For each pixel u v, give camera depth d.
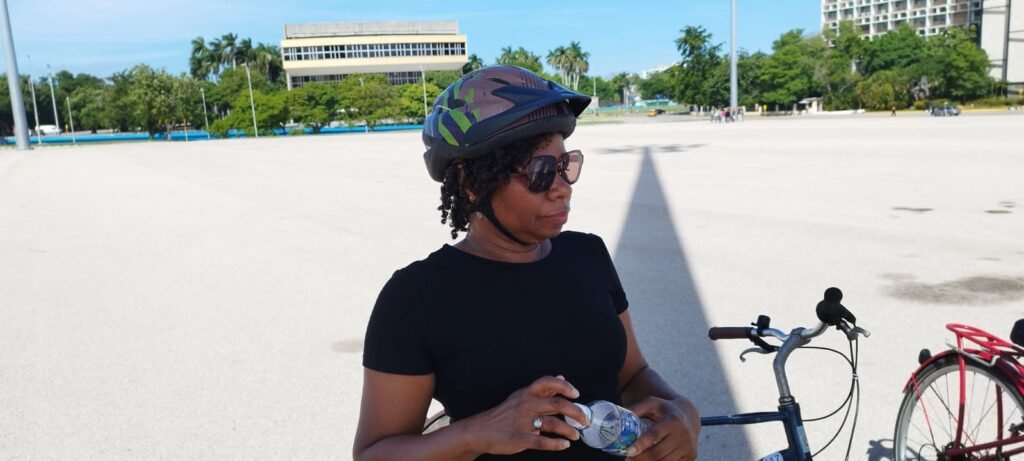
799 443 2.20
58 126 116.75
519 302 1.60
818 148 24.17
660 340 5.60
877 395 4.48
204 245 10.54
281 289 7.67
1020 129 31.16
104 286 8.10
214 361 5.49
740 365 5.04
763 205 12.12
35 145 83.06
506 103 1.53
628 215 11.62
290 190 17.92
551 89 1.59
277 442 4.13
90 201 17.06
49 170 30.55
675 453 1.63
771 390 4.62
